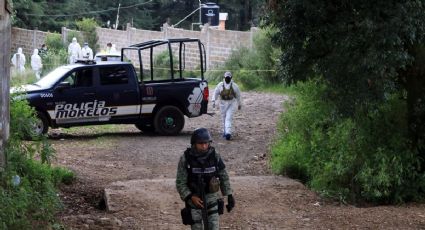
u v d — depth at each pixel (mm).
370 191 16438
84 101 24297
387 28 14219
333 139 17688
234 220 13164
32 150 13664
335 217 13703
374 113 15961
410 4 14125
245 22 77312
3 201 10070
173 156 21750
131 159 21062
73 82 24297
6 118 11844
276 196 15539
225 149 23391
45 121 23688
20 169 12883
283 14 15844
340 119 16594
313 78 17438
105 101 24703
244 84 45875
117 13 80188
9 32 11867
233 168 20219
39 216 11188
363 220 13453
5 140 11773
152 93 25578
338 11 15344
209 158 10023
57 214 13172
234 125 28969
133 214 13281
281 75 16938
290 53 16375
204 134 9977
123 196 14609
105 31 63188
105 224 12375
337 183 17000
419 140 16828
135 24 85688
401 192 16484
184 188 10008
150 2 85375
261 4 17500
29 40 68750
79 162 20062
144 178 18078
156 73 50156
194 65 53750
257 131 27281
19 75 40562
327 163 17422
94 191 16234
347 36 14992
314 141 18547
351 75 15359
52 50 56375
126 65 25156
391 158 16422
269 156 21594
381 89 14969
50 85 23938
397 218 13703
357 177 16594
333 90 16219
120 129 27922
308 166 18375
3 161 11633
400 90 17109
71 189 16297
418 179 16562
